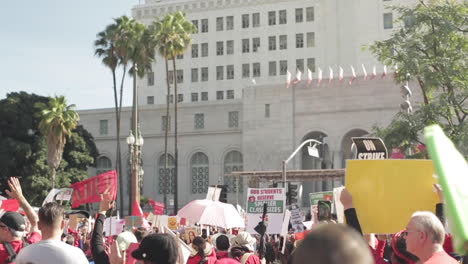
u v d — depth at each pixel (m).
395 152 26.23
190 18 92.31
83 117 79.88
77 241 19.75
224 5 90.50
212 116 75.50
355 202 6.13
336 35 85.12
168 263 4.94
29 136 62.91
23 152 59.53
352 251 1.93
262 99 70.00
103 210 6.57
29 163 60.59
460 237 2.34
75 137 64.94
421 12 26.73
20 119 61.78
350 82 66.38
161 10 94.44
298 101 68.56
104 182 14.01
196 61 90.75
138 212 23.61
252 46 88.62
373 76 65.44
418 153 26.33
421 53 27.92
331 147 66.31
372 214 6.11
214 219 16.84
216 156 74.81
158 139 77.25
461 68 26.30
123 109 78.56
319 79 67.38
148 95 92.12
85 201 14.19
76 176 64.19
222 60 89.62
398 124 26.94
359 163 6.18
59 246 5.10
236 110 74.69
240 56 88.88
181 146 76.31
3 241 6.45
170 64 91.94
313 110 67.75
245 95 70.81
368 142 6.75
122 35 55.25
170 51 56.81
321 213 10.24
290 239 17.55
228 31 90.00
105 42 57.53
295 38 86.88
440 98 26.80
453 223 2.37
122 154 77.69
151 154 77.31
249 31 89.00
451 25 26.22
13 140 60.25
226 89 88.88
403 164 6.16
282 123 68.81
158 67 92.06
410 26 27.38
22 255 5.11
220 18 90.75
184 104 76.69
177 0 93.44
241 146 73.75
